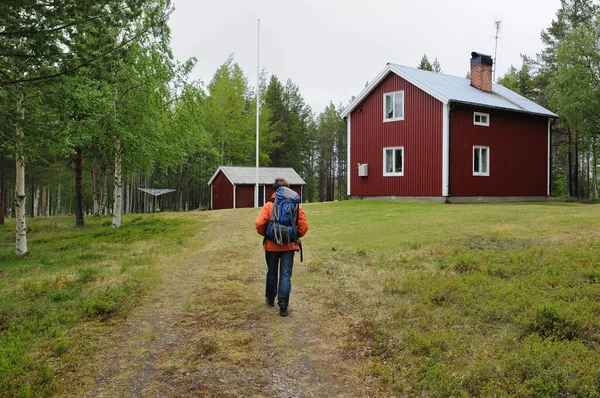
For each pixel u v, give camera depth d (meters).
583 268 6.55
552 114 24.08
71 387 3.99
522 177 23.20
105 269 8.95
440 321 5.05
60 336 5.21
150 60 17.16
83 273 8.45
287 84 59.25
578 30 27.27
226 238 12.84
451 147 19.89
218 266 8.98
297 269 8.31
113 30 9.90
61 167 28.64
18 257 12.08
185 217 19.27
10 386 3.96
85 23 8.58
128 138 16.77
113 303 6.34
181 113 18.72
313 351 4.73
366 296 6.40
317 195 76.94
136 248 11.89
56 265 10.09
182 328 5.43
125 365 4.43
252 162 50.66
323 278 7.62
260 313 5.96
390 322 5.28
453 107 19.92
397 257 8.59
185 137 19.52
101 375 4.22
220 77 44.44
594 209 15.05
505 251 8.17
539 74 40.72
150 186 48.12
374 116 23.02
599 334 4.36
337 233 12.18
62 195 60.56
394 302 5.99
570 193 33.41
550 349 4.04
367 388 3.97
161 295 6.97
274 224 5.90
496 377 3.77
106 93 15.29
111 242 13.45
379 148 22.75
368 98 23.33
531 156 23.67
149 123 17.53
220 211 21.81
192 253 10.70
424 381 3.90
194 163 42.62
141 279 8.01
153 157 19.09
